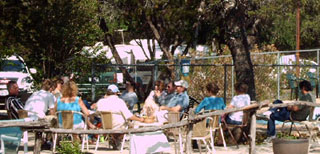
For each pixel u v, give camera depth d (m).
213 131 12.80
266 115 15.58
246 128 13.43
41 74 18.61
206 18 23.09
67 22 18.28
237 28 14.62
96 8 19.47
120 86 20.36
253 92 14.72
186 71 23.12
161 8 24.47
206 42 29.62
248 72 14.70
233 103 12.89
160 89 15.30
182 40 27.55
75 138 12.19
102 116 12.24
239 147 12.98
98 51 20.16
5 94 21.94
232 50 14.81
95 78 18.59
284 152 11.05
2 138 8.83
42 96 12.15
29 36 18.17
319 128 13.23
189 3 23.53
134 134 10.58
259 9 28.25
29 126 8.71
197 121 10.31
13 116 12.45
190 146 10.34
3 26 17.69
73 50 18.89
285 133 14.16
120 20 25.11
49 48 18.42
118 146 12.62
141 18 25.81
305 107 13.23
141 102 23.22
